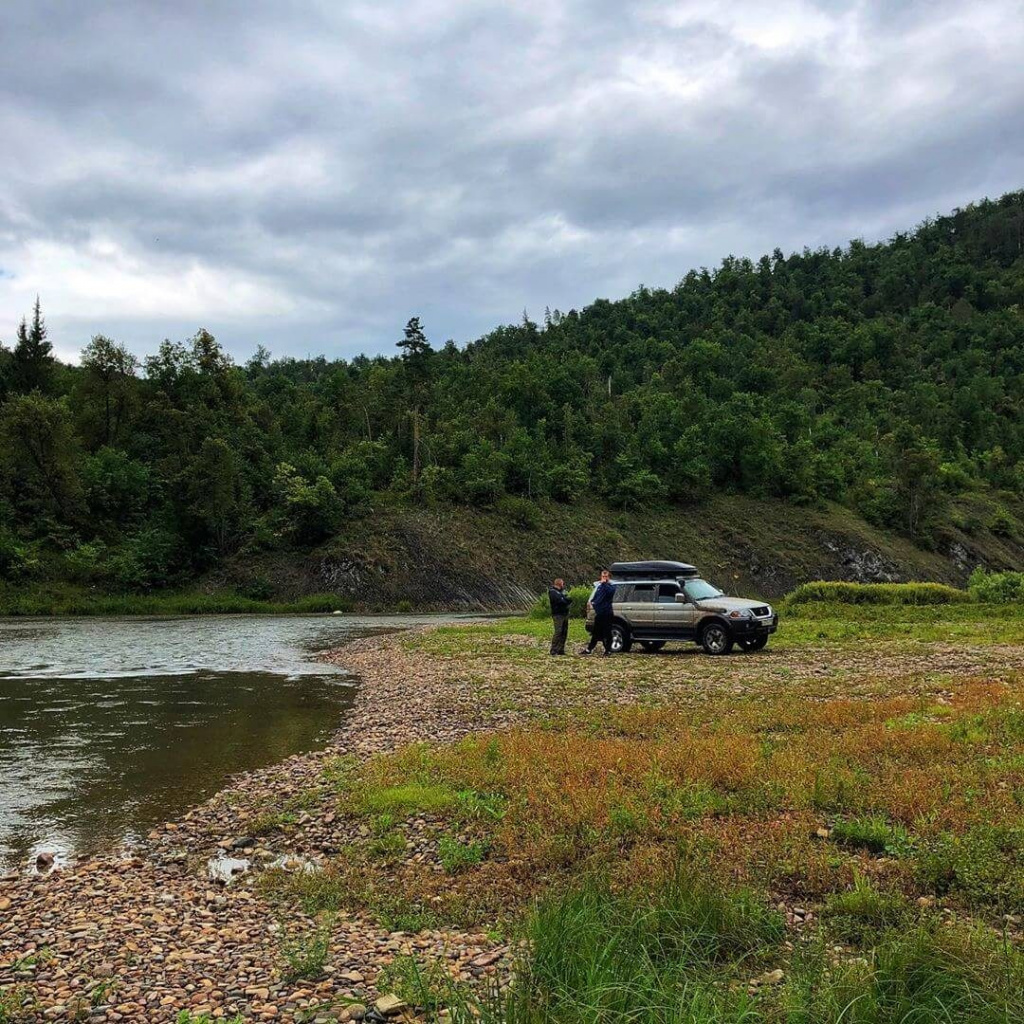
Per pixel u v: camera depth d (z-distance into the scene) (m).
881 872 6.68
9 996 5.32
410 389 96.00
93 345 78.56
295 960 5.61
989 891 6.14
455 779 10.05
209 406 84.25
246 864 8.19
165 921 6.68
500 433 97.75
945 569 97.38
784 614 37.66
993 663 19.78
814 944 5.36
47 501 65.06
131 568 61.19
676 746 10.72
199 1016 4.97
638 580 25.33
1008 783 8.56
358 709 17.08
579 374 132.00
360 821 9.12
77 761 12.83
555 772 9.80
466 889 6.88
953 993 4.50
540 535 79.06
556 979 4.77
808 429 122.62
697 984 4.71
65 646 32.62
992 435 142.62
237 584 64.25
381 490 79.38
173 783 11.51
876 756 10.09
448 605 65.69
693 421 114.25
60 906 7.09
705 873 6.42
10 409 64.56
